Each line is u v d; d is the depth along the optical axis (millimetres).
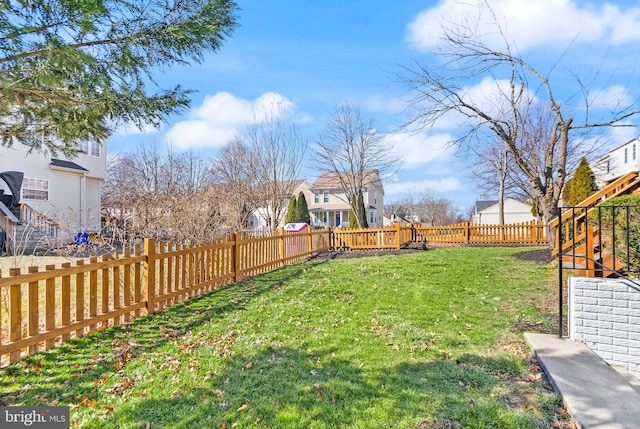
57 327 3406
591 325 3506
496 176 22141
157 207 8867
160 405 2465
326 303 5090
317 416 2330
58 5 2619
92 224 15773
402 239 13891
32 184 14094
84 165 16516
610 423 2123
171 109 3842
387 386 2709
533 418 2279
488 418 2281
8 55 2730
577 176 15156
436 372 2945
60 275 3420
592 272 4484
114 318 4039
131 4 3068
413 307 4816
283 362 3162
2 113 3428
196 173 20016
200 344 3576
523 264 7789
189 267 5410
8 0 2523
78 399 2525
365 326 4113
